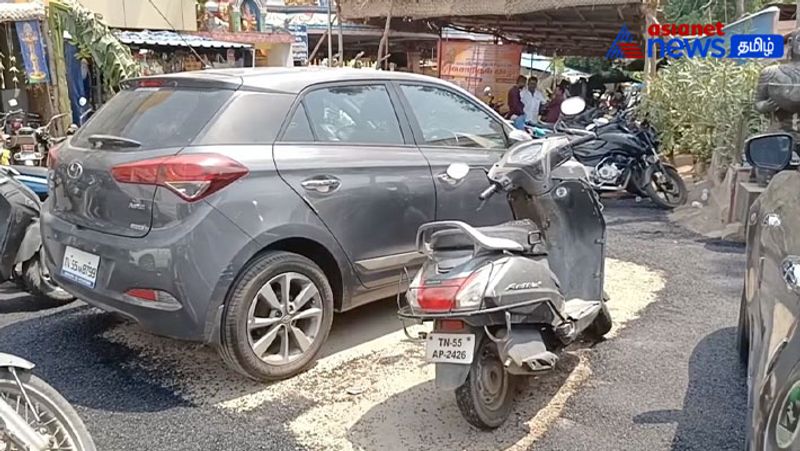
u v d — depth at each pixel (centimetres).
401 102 479
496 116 548
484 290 319
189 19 1377
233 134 386
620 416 356
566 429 344
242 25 1509
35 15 936
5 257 515
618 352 436
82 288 398
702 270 612
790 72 671
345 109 444
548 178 376
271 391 389
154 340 465
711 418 352
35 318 511
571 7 1189
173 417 360
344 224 423
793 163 364
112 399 379
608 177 898
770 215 317
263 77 415
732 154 837
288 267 396
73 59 1078
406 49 2114
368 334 474
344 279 430
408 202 457
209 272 366
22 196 529
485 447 328
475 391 327
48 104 1009
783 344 222
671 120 1051
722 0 1471
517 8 1256
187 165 364
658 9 1182
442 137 498
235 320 376
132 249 370
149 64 1253
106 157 392
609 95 2012
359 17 1521
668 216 858
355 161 430
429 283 330
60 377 407
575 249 413
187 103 400
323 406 371
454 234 340
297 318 404
